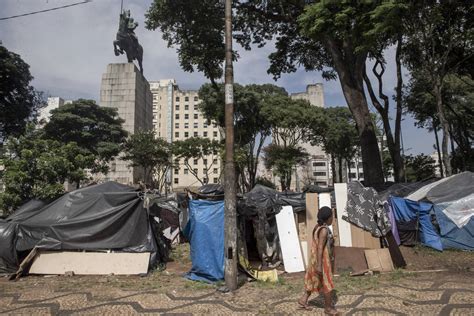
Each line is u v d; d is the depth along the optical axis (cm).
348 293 659
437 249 1090
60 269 882
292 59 2283
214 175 9481
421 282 721
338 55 1641
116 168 5856
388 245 890
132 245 923
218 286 717
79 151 1293
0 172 1166
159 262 958
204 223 802
